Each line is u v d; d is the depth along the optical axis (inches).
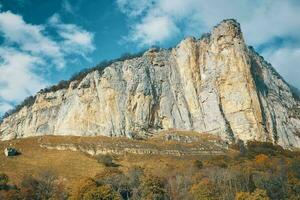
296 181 5561.0
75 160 6953.7
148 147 7440.9
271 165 6333.7
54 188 5580.7
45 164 6786.4
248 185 5536.4
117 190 5570.9
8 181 5812.0
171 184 5625.0
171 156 7224.4
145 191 5344.5
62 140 7854.3
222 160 6776.6
